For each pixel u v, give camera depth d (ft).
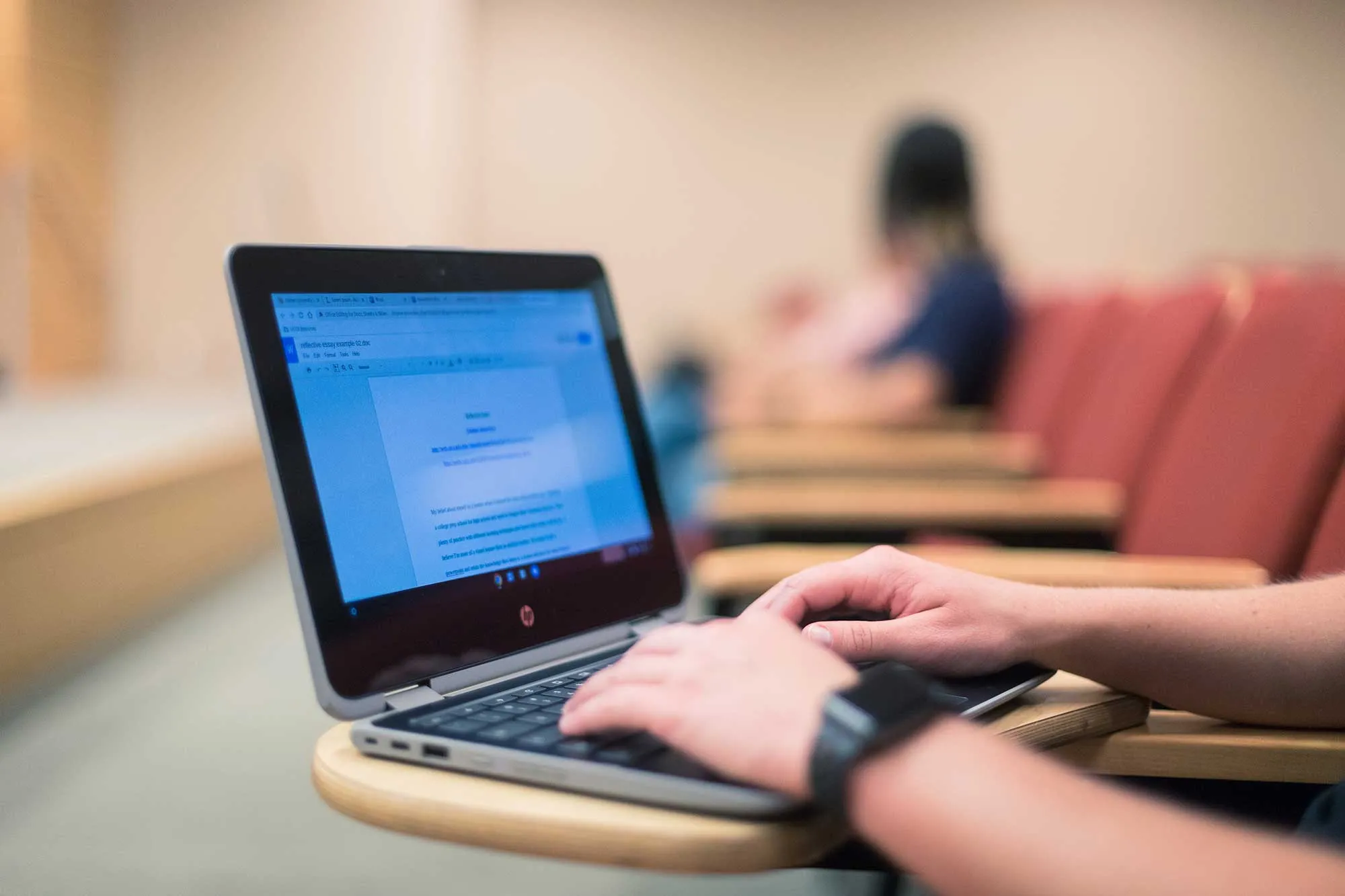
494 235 23.53
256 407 2.25
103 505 8.35
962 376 9.32
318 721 8.15
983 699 2.18
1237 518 4.00
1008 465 7.34
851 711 1.55
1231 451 4.21
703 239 23.29
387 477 2.43
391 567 2.38
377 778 1.93
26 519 7.07
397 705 2.30
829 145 22.90
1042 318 8.88
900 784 1.49
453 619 2.46
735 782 1.72
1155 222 22.59
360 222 18.56
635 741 1.92
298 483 2.27
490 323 2.78
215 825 6.41
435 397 2.59
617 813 1.74
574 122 23.26
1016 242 22.76
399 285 2.61
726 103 23.02
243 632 10.23
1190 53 22.30
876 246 10.00
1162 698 2.35
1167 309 5.90
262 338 2.30
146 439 10.42
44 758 7.32
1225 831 1.41
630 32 23.06
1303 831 2.11
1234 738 2.28
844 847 2.07
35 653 7.60
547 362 2.88
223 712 8.27
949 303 9.34
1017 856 1.39
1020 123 22.59
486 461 2.65
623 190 23.34
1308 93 22.16
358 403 2.43
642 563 2.95
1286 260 22.07
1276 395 4.00
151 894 5.58
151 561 9.57
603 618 2.79
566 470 2.83
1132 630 2.31
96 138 17.65
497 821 1.75
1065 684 2.44
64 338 16.98
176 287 18.07
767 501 5.43
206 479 10.89
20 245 16.25
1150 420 5.54
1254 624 2.34
